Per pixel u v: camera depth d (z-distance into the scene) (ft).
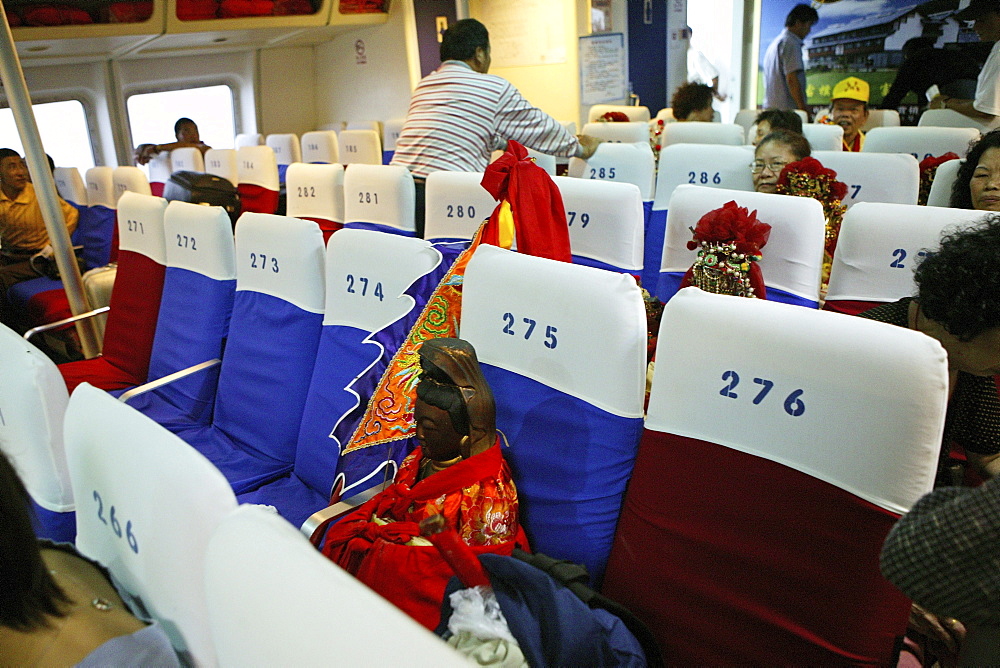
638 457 4.35
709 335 3.98
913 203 8.86
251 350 7.34
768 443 3.79
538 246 6.14
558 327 4.70
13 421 4.94
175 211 8.32
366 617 2.24
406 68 23.99
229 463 7.06
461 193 9.16
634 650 3.68
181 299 8.34
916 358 3.33
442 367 4.43
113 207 14.98
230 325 7.68
